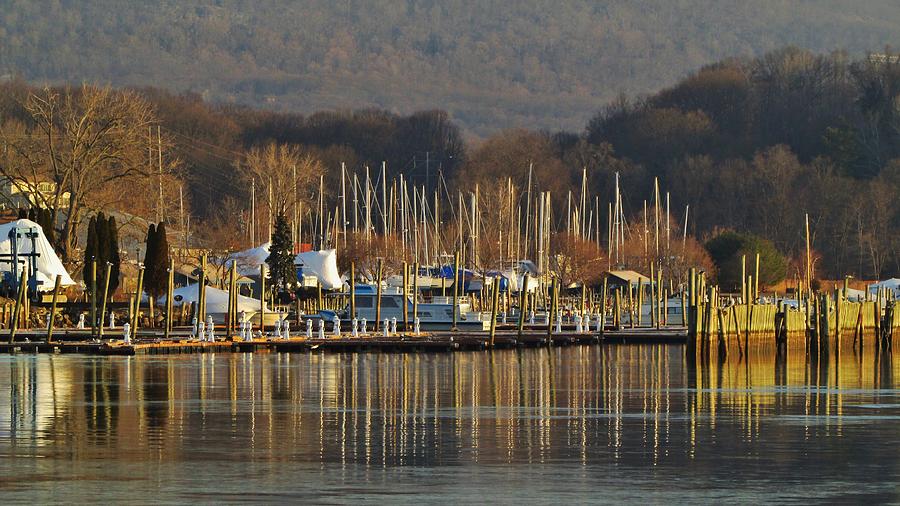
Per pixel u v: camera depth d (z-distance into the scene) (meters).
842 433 136.88
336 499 102.88
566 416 150.50
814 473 113.62
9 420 143.75
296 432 135.62
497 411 155.38
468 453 122.81
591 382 195.62
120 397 167.00
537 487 107.31
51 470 113.38
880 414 154.00
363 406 159.00
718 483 109.19
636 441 130.75
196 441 128.88
